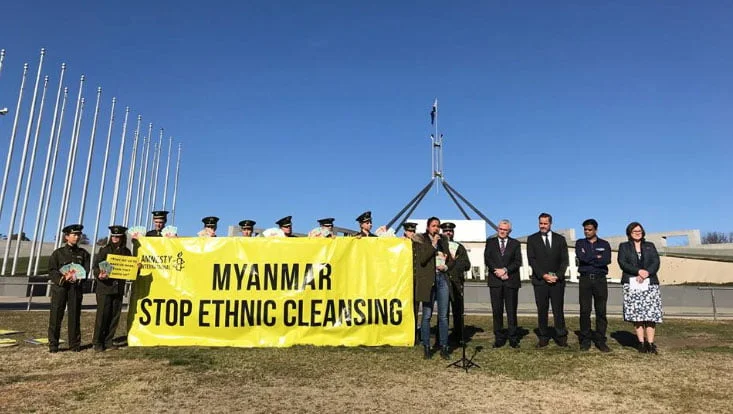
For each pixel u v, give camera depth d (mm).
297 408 5285
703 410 5281
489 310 17594
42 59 29312
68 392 5840
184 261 9086
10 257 50594
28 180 28891
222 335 8867
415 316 8977
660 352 8469
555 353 8336
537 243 9211
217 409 5242
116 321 8773
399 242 9188
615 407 5375
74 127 30172
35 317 13062
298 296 8961
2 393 5797
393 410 5238
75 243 8773
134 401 5504
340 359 7688
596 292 8688
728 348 8930
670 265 33594
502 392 5930
